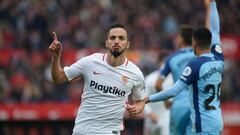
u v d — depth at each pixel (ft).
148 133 130.62
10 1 236.43
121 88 82.69
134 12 254.68
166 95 86.89
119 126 83.71
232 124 173.88
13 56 199.93
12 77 191.62
